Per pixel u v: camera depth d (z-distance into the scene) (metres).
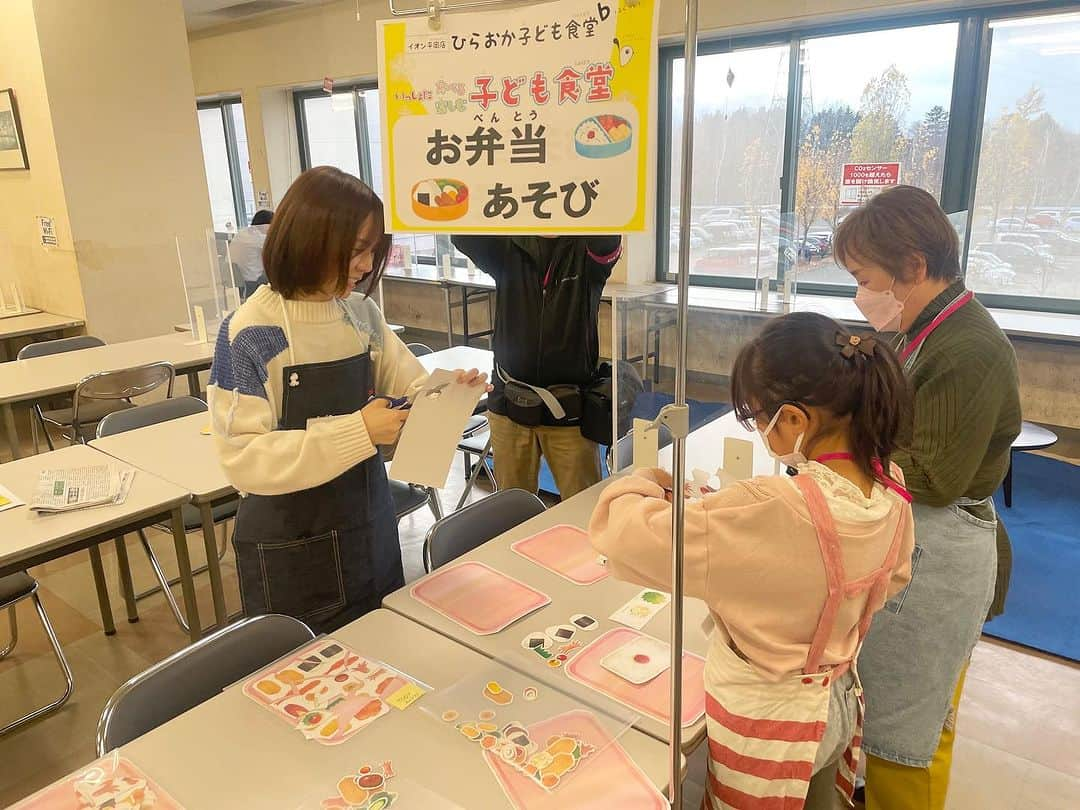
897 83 4.38
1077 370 3.96
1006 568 1.67
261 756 1.13
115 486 2.24
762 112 4.82
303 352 1.51
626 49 0.80
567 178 0.85
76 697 2.41
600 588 1.62
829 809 1.29
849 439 1.02
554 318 2.29
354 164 7.49
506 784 1.07
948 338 1.37
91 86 4.60
